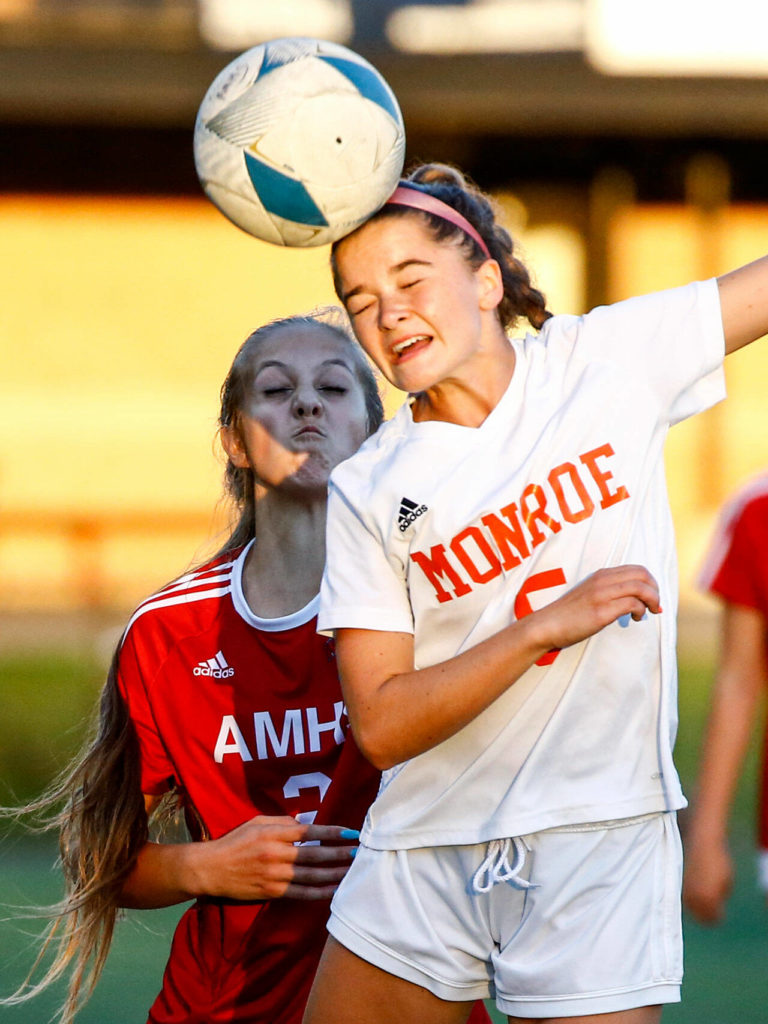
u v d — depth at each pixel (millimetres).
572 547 9312
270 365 11594
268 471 11539
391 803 9711
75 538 56156
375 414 12242
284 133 9648
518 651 8680
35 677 32938
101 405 57438
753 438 58875
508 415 9625
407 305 9531
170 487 57281
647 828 9453
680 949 9453
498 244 10305
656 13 57438
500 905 9406
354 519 9602
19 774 29812
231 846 10953
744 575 13281
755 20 57469
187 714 11555
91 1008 18609
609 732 9383
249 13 57688
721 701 13328
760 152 58031
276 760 11445
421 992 9578
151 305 57625
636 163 58500
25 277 57094
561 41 57531
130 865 11578
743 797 29141
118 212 57219
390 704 9086
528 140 57125
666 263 59344
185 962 11641
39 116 52469
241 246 57812
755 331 9930
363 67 9922
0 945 21641
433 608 9445
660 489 9805
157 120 53000
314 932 11242
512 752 9375
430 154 57250
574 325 9938
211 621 11625
